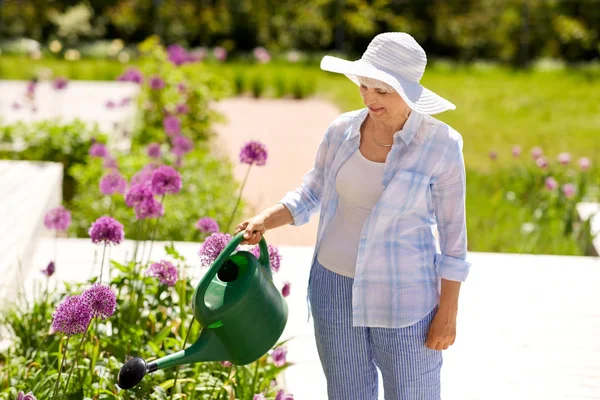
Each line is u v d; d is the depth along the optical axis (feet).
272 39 68.64
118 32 67.97
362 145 10.53
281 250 21.48
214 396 12.95
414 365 10.73
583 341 17.01
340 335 11.00
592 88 55.57
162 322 14.32
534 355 16.37
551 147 37.96
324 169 11.28
